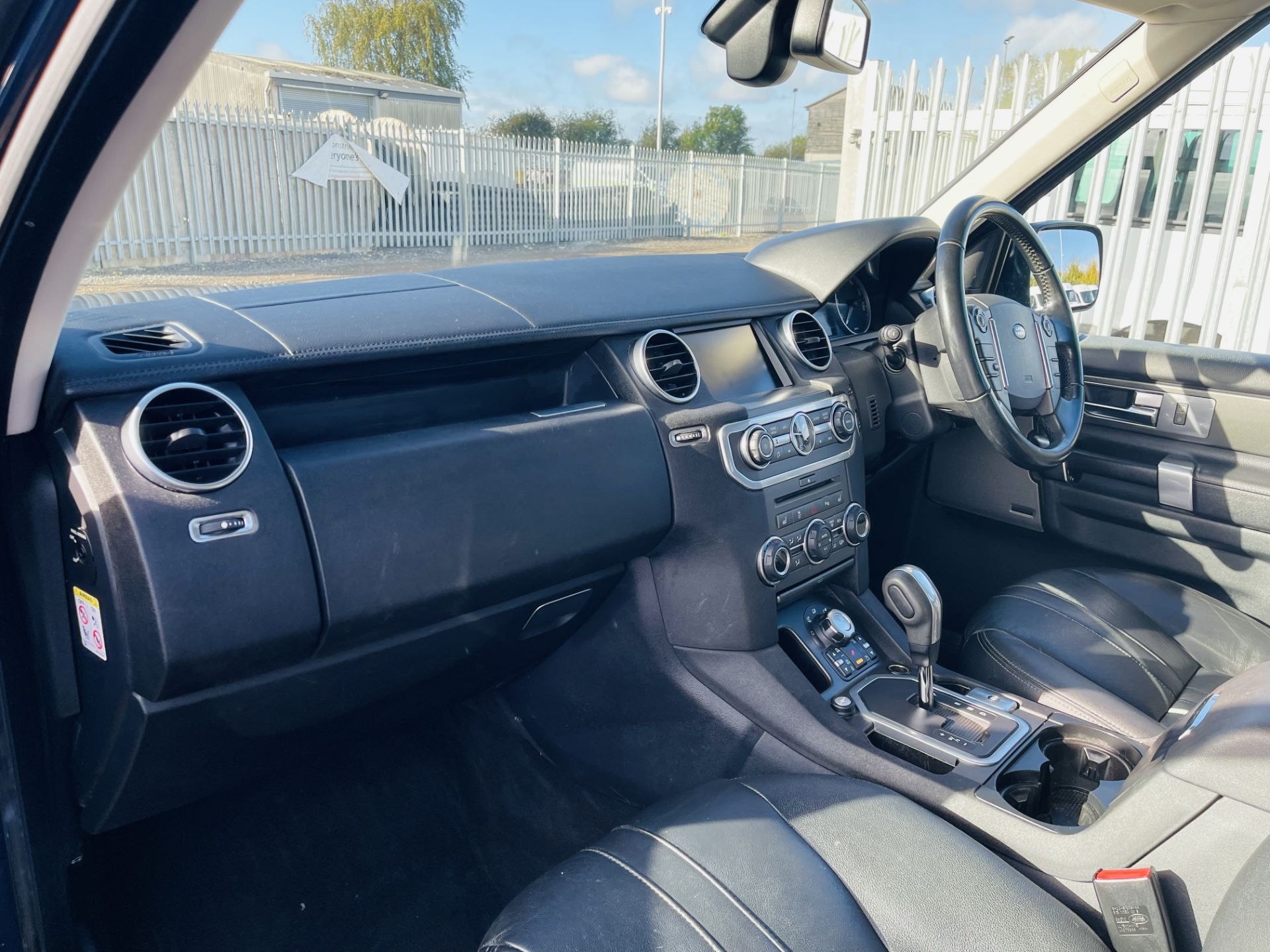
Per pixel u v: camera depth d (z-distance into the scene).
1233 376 1.80
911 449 2.07
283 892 1.45
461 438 1.19
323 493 1.04
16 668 0.99
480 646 1.34
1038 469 1.74
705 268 1.81
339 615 1.06
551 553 1.27
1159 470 1.89
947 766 1.32
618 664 1.55
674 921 0.82
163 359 1.01
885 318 2.15
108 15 0.48
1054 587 1.70
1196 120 3.94
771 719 1.42
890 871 0.90
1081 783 1.40
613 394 1.43
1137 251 4.23
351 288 1.38
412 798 1.63
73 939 1.15
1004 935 0.83
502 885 1.52
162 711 0.99
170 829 1.49
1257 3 1.63
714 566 1.44
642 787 1.57
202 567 0.94
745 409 1.46
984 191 2.07
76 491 0.93
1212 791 0.97
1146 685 1.50
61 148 0.58
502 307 1.38
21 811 1.01
